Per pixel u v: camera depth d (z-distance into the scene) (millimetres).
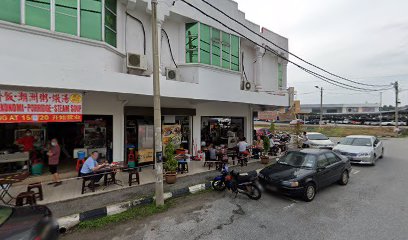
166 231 5070
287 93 16516
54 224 4020
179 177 9078
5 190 6180
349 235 4867
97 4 7367
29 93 6434
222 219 5672
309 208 6375
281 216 5852
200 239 4734
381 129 40156
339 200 7008
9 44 5918
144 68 8539
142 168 10094
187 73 10352
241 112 15352
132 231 5078
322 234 4922
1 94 6047
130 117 10203
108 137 9367
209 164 10445
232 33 11812
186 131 12344
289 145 18438
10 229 3348
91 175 7008
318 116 74312
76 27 6957
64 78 6355
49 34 6469
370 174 10383
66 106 7051
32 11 6230
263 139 13766
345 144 13719
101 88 7027
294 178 6898
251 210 6238
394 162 13359
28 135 8344
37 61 6312
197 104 12406
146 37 9750
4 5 5867
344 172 8688
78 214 5570
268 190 7355
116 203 6316
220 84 10977
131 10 9227
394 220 5566
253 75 15008
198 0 10367
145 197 6781
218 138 14500
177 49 10656
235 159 12672
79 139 9852
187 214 5961
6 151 7852
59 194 6859
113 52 8023
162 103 10867
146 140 10500
